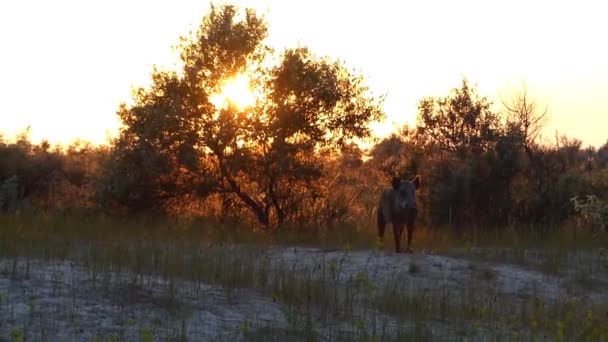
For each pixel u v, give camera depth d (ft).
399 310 40.50
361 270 51.44
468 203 76.64
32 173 90.94
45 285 38.96
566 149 86.02
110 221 65.92
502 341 35.83
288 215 73.51
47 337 31.30
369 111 75.05
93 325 33.45
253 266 46.44
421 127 87.35
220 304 39.01
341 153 77.30
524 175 80.07
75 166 96.07
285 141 73.77
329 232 65.77
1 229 54.54
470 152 83.30
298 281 42.93
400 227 58.59
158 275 44.06
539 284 51.26
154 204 74.95
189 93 72.59
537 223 75.87
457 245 64.54
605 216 63.72
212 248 54.60
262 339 33.32
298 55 72.95
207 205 76.33
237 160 71.92
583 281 52.08
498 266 55.93
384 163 86.38
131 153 73.05
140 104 73.87
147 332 30.04
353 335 34.88
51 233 57.82
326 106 73.61
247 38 71.97
